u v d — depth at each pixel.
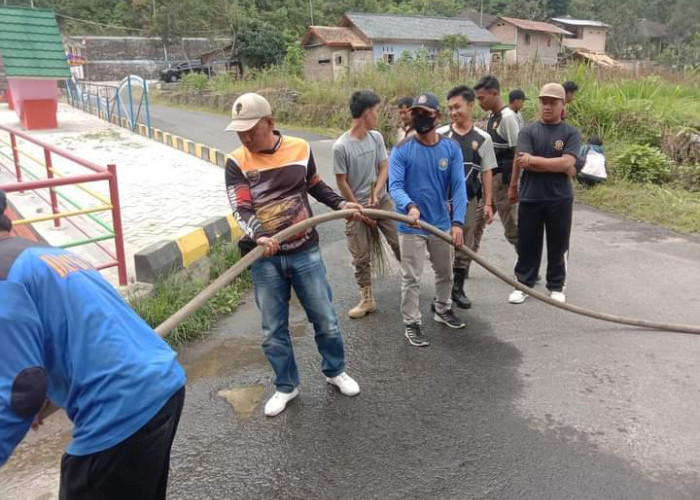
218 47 41.97
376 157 4.57
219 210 7.61
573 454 3.04
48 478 3.01
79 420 1.85
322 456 3.10
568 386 3.69
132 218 7.30
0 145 12.74
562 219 4.75
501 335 4.44
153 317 4.54
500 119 5.10
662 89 11.55
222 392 3.81
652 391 3.59
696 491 2.74
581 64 12.78
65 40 45.16
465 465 2.98
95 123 17.16
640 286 5.32
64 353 1.78
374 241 4.71
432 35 38.88
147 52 47.56
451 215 4.29
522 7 63.00
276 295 3.34
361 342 4.40
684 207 7.63
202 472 3.01
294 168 3.21
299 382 3.77
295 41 39.88
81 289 1.80
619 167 8.88
